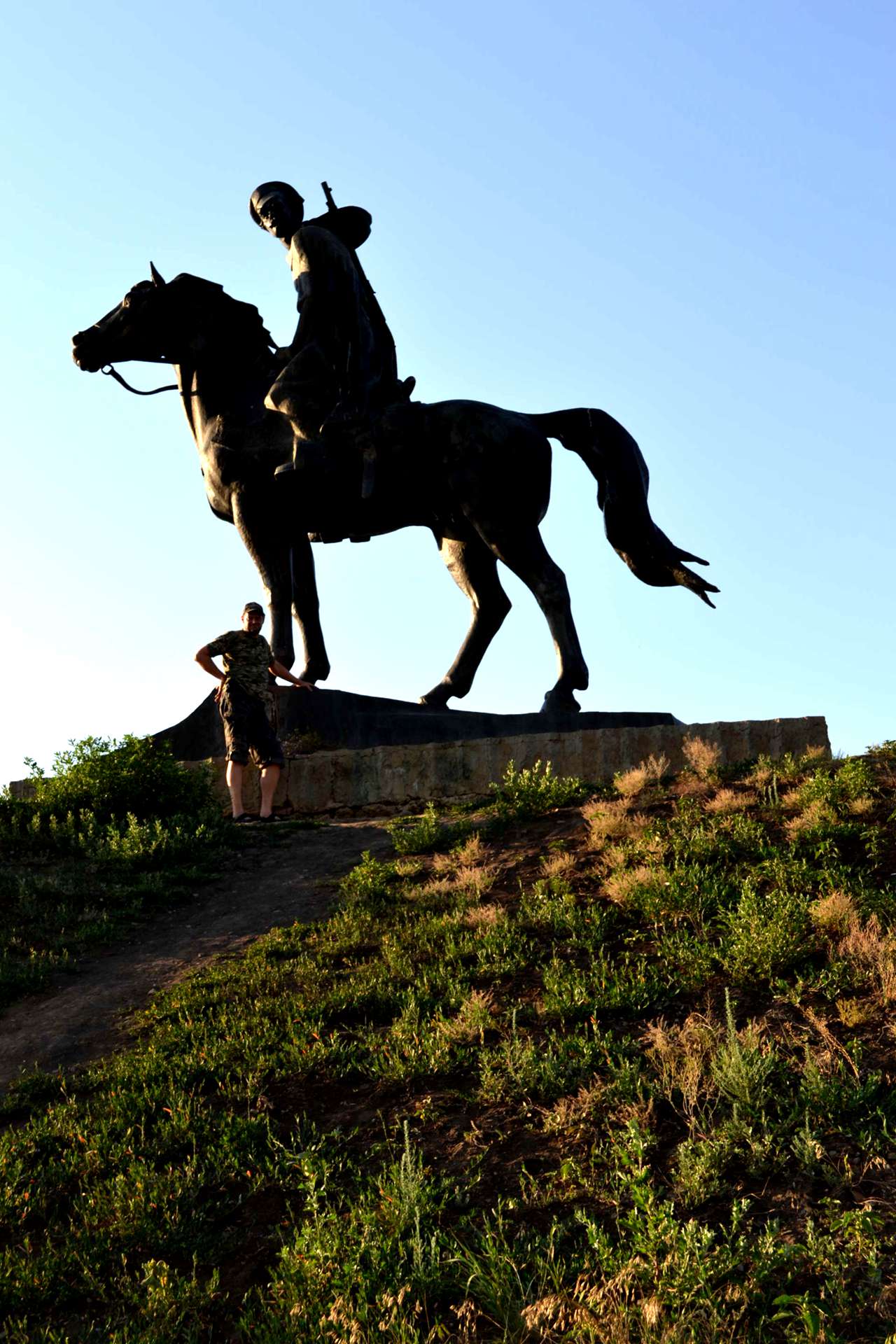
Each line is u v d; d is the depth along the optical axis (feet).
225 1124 18.89
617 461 51.70
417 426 49.93
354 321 50.08
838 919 22.79
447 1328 13.71
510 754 45.39
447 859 32.60
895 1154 15.75
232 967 26.32
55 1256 16.16
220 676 41.37
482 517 49.62
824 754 38.68
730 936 22.86
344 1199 16.49
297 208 54.80
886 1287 13.21
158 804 40.86
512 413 50.75
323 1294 14.29
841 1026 19.17
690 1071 17.87
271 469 50.34
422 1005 22.53
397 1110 18.94
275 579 50.42
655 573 51.90
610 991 21.35
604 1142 16.99
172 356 52.31
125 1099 20.15
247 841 38.09
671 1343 12.37
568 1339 13.01
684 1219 15.06
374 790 44.96
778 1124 16.60
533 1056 19.30
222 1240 16.24
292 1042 21.58
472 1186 16.44
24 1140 19.24
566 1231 15.07
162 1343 14.12
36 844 37.52
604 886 27.37
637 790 36.29
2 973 27.30
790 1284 13.53
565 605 49.75
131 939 29.99
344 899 30.35
